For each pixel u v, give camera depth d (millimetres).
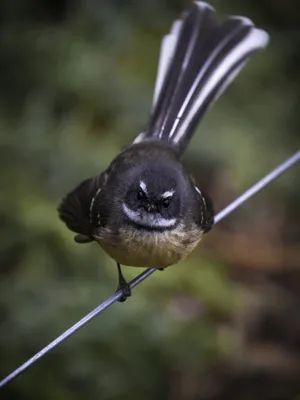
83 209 7895
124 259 7621
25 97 12930
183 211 7555
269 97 14852
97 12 13758
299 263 13727
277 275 13625
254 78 14969
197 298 12031
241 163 13328
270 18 16047
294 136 14680
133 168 7727
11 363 10289
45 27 13633
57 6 14039
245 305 12875
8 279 11008
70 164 11930
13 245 11328
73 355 10430
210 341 11453
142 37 14070
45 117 12602
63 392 10352
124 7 14344
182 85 8539
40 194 11820
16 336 10367
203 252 13180
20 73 13023
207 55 8711
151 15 14391
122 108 12883
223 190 13688
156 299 11438
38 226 11328
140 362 10688
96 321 10609
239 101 14602
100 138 12555
